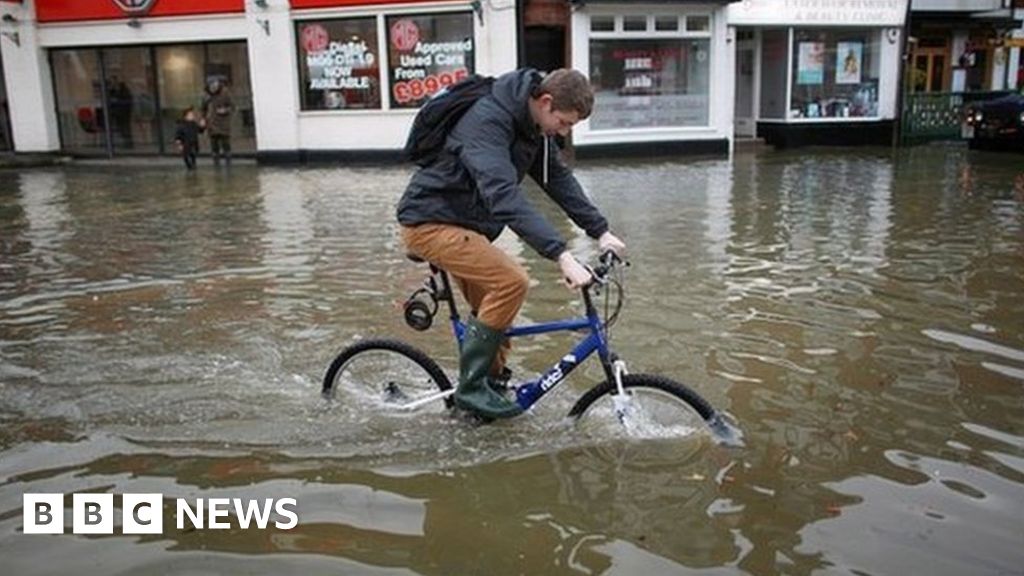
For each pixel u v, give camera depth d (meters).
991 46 24.86
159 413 4.76
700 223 10.69
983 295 7.02
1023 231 9.80
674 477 3.97
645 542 3.46
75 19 20.98
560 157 4.40
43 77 21.55
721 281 7.62
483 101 4.07
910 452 4.22
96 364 5.60
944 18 23.97
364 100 19.77
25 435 4.52
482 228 4.27
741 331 6.14
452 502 3.79
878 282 7.50
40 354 5.84
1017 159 18.06
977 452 4.21
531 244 3.90
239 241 10.11
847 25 21.20
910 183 14.35
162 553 3.42
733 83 20.77
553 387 4.59
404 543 3.47
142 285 7.93
